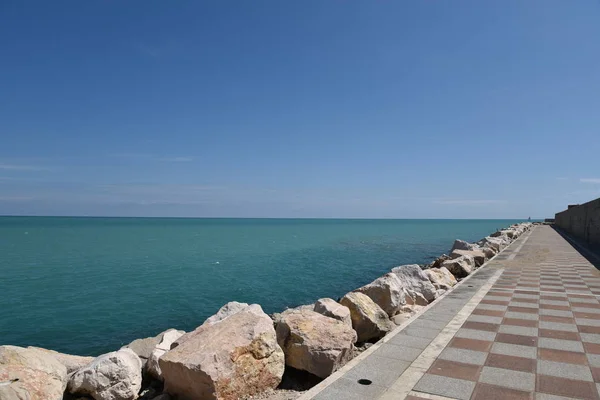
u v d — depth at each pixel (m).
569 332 8.05
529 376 5.85
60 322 16.20
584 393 5.29
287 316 7.77
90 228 110.69
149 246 51.66
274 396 6.38
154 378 7.70
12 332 14.91
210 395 5.80
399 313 10.92
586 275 16.16
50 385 6.25
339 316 8.39
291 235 81.50
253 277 26.92
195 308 18.48
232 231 100.44
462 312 9.74
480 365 6.28
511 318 9.16
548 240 36.56
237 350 6.19
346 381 5.72
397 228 127.69
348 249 48.56
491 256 23.62
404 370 6.11
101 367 6.68
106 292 21.88
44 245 51.84
